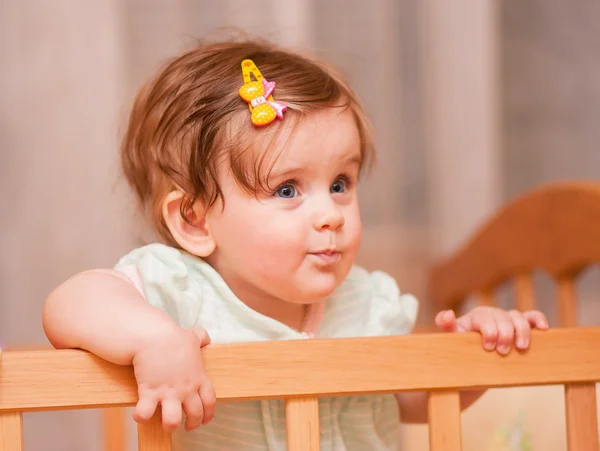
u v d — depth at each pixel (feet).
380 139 7.43
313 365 2.69
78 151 6.75
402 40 7.51
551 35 8.07
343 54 7.38
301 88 3.28
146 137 3.53
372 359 2.74
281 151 3.14
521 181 8.00
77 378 2.57
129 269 3.23
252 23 7.20
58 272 6.76
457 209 7.51
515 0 8.05
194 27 7.13
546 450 4.68
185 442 3.39
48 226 6.75
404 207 7.50
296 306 3.55
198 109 3.28
